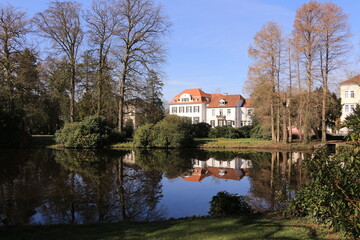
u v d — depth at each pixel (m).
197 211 8.67
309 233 5.11
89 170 16.00
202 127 43.88
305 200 5.77
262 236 5.02
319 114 33.00
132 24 29.92
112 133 31.45
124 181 13.09
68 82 31.48
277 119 30.88
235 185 12.35
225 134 40.25
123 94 31.22
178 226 6.11
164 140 30.20
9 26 26.42
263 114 32.53
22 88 27.97
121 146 30.70
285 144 29.53
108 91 30.23
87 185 12.15
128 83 30.61
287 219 6.48
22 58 26.89
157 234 5.50
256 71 28.89
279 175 14.78
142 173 15.27
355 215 3.88
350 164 4.24
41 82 29.56
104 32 30.16
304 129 29.44
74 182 12.73
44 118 32.69
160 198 10.19
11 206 9.04
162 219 7.71
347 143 4.59
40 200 9.76
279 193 10.56
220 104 59.97
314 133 37.19
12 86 27.08
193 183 12.79
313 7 29.08
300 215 6.74
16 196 10.26
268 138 35.34
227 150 28.69
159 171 15.98
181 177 14.25
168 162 19.77
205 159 21.58
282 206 8.91
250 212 7.75
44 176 14.12
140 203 9.53
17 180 13.09
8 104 27.88
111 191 11.13
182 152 26.73
